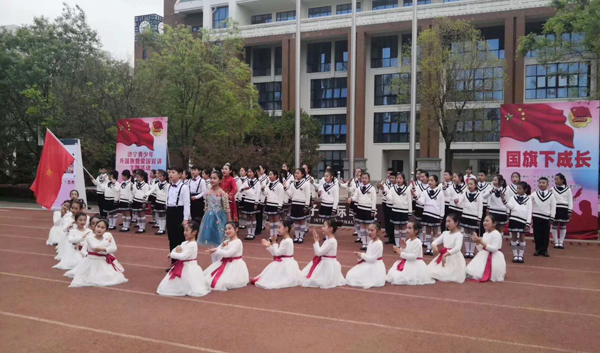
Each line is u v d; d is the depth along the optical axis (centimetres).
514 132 1330
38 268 914
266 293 739
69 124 2183
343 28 3456
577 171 1277
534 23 3077
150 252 1086
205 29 2389
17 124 2647
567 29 2017
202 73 2119
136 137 1662
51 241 1174
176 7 4012
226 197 870
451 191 1178
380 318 614
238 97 2341
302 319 608
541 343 529
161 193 1353
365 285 776
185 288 717
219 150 2289
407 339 538
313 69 3778
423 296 728
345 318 613
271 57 3841
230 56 2380
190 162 2225
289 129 3091
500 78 2680
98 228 783
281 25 3628
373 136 3559
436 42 2481
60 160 1254
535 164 1311
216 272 764
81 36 2697
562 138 1286
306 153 3172
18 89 2520
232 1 3816
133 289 758
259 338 538
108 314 625
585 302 700
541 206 1081
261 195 1348
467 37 2545
